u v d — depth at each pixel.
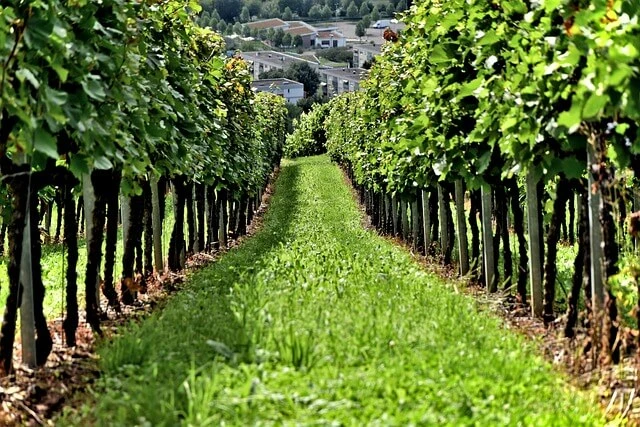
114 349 13.26
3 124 12.48
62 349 15.20
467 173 19.23
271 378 10.83
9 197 18.55
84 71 12.75
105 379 12.06
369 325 13.58
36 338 14.63
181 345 13.26
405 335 13.10
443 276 24.16
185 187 31.53
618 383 12.07
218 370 11.31
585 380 12.45
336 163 104.81
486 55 16.22
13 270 13.20
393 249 30.69
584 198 14.35
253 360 11.90
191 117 22.58
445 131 19.19
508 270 20.98
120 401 10.34
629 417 10.91
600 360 12.57
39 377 13.23
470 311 15.88
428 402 10.03
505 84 14.57
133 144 16.09
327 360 11.71
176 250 27.27
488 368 11.64
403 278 20.67
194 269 27.70
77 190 15.69
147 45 17.70
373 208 47.50
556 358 13.66
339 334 13.12
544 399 11.01
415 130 20.42
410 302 16.44
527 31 14.22
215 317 15.47
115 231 19.00
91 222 16.44
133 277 21.08
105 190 16.16
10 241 13.24
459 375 11.33
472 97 18.25
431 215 31.09
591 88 9.91
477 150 18.94
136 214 20.80
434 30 19.78
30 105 11.36
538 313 17.72
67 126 13.40
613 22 10.26
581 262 15.07
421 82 21.84
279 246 30.38
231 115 35.69
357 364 11.87
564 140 13.85
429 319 14.69
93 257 16.20
